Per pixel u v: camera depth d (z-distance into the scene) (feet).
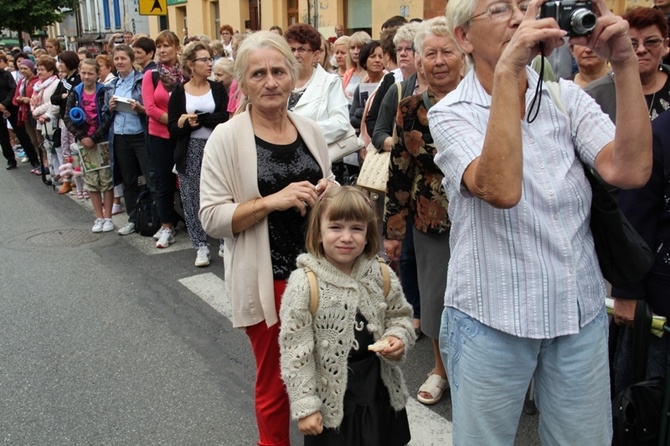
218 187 7.78
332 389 7.09
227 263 8.07
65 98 25.95
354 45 20.40
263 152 7.82
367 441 7.18
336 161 13.64
